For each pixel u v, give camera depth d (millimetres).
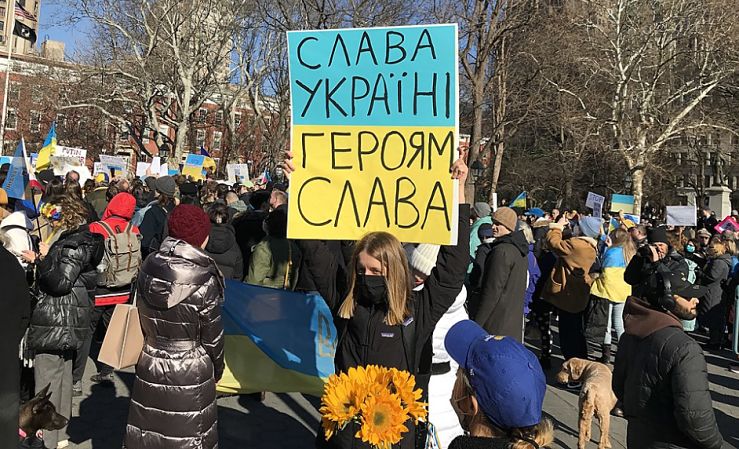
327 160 3348
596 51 32438
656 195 46438
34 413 3221
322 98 3361
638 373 3178
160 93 35031
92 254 4590
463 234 3137
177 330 3156
